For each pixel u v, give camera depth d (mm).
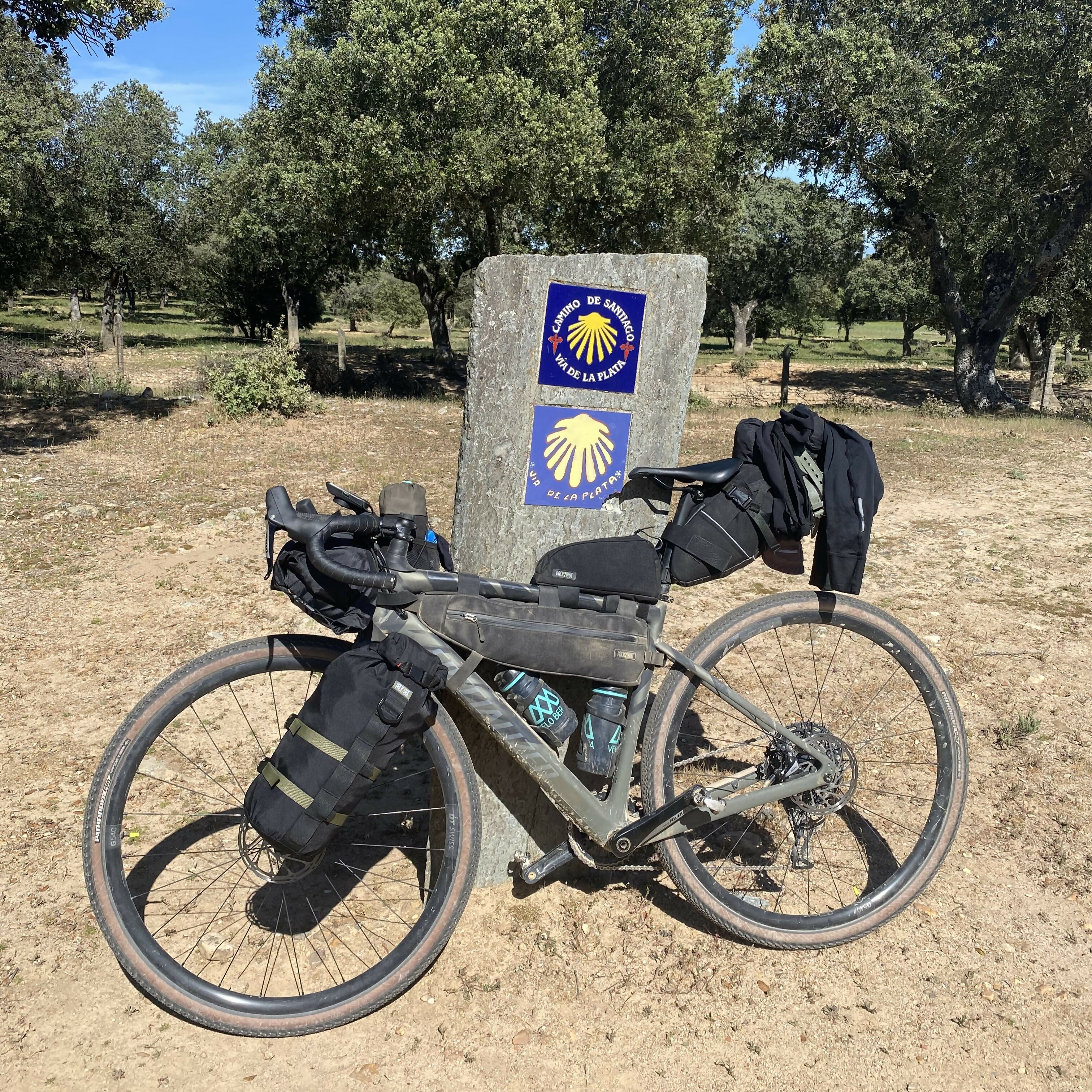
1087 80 19891
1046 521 8312
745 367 38438
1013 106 21578
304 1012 2422
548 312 2639
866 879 3133
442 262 33000
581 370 2684
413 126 20219
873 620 2828
